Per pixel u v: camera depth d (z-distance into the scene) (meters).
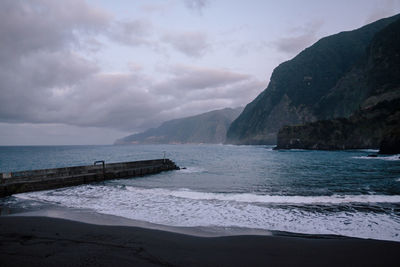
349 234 8.27
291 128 117.69
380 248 6.85
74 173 24.89
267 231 8.59
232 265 5.76
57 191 18.48
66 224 9.14
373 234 8.26
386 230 8.66
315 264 5.88
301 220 9.94
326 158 59.06
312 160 52.97
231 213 11.09
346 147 99.25
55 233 7.97
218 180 24.00
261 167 38.06
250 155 78.25
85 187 20.56
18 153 101.81
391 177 25.03
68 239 7.36
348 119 105.88
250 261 6.01
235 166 40.56
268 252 6.60
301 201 13.50
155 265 5.61
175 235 7.92
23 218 10.09
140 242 7.18
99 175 24.81
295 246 7.04
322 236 8.07
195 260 5.99
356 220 9.88
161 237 7.68
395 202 13.12
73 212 11.42
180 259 6.01
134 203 13.45
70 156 79.56
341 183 21.14
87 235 7.77
